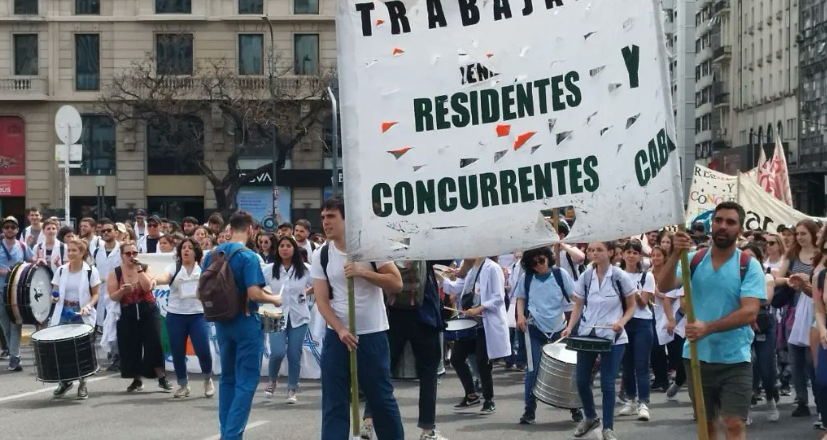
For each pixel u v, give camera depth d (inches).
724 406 309.0
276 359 552.1
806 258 532.7
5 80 2267.5
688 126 3088.1
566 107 272.8
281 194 2292.1
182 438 439.2
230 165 2119.8
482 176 277.9
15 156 2306.8
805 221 531.5
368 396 336.2
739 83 3090.6
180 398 557.9
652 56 267.7
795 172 2456.9
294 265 546.0
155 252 808.9
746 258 307.1
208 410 517.0
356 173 283.4
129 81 2224.4
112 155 2301.9
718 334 307.6
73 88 2290.8
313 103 2140.7
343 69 283.1
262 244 667.4
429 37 279.3
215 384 613.0
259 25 2279.8
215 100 2134.6
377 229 282.8
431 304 418.3
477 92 277.4
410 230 281.9
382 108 282.2
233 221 411.2
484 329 510.0
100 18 2277.3
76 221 2293.3
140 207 2294.5
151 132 2303.2
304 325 547.2
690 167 3090.6
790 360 516.4
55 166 2297.0
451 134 279.4
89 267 609.0
